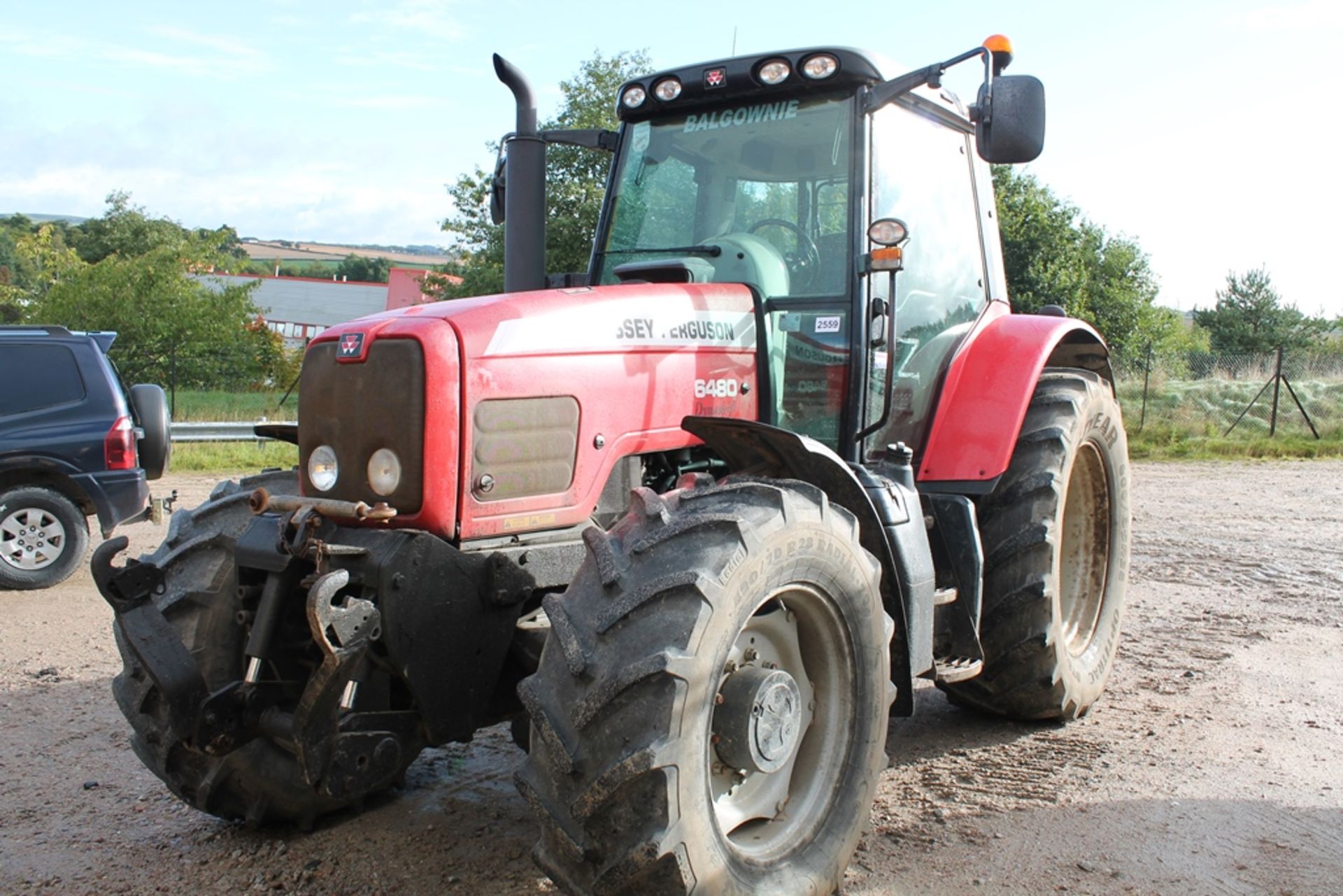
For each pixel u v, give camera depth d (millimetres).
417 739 2977
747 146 4035
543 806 2553
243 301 23281
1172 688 4930
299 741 2703
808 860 2934
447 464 2902
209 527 3508
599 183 14344
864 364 3691
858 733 3107
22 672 5312
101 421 7641
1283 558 8047
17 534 7363
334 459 3037
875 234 3516
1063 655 4297
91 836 3471
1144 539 8945
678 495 2949
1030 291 23438
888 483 3535
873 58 3844
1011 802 3695
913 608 3430
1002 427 4156
